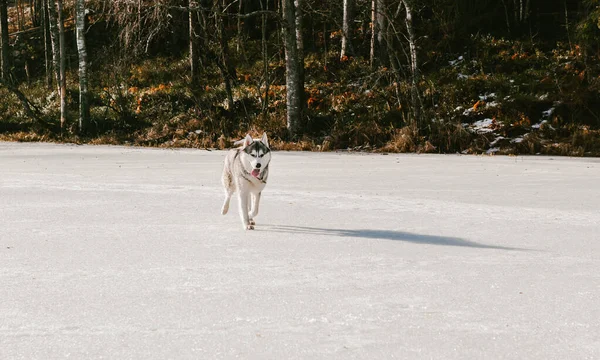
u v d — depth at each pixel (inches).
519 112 1133.7
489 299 205.9
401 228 335.9
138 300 204.2
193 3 1279.5
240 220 359.9
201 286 221.0
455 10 1515.7
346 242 298.7
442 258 265.6
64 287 219.6
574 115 1122.0
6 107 1524.4
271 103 1325.0
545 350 161.6
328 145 1077.1
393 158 874.8
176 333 173.3
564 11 1526.8
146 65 1617.9
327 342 166.6
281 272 241.0
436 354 158.9
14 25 2294.5
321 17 1561.3
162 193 473.4
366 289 217.5
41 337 170.6
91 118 1379.2
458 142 1042.1
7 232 320.2
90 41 1845.5
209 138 1157.1
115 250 279.6
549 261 260.1
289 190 496.1
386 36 1215.6
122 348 162.6
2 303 201.2
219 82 1475.1
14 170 665.6
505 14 1553.9
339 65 1446.9
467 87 1242.6
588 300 204.8
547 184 544.7
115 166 717.9
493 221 356.8
